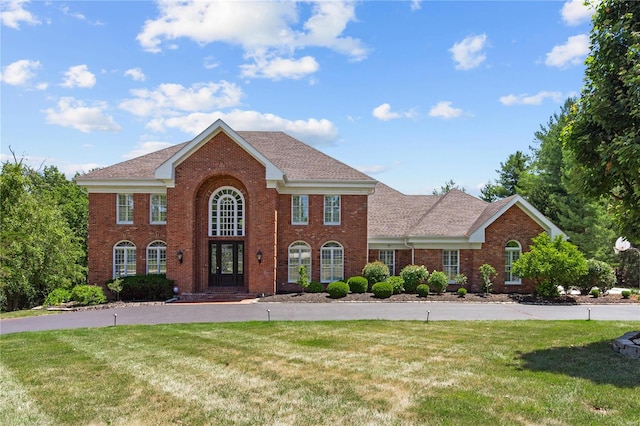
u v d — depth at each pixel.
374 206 34.50
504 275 29.28
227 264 28.38
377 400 8.29
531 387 8.80
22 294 29.78
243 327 16.66
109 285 25.78
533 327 16.36
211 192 28.17
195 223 27.48
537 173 51.81
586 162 11.79
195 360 11.54
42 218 28.75
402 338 14.24
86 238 44.28
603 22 11.19
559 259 25.12
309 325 16.95
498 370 10.16
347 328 16.25
